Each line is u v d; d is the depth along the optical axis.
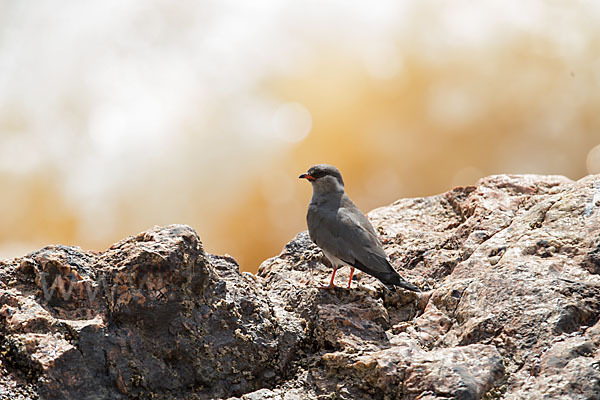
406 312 7.98
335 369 6.92
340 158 19.42
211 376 6.89
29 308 6.71
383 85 20.27
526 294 7.22
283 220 18.36
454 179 19.28
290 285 8.27
